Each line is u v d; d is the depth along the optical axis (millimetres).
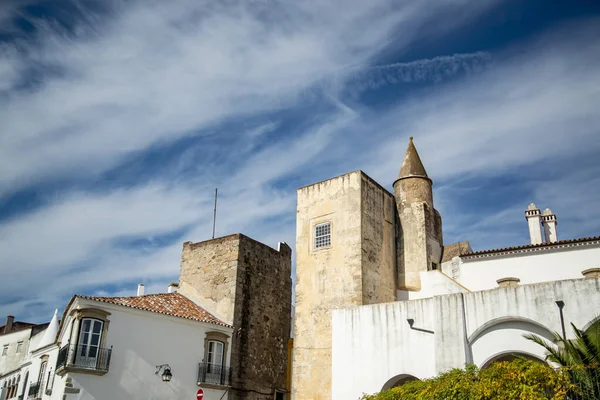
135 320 27812
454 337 21172
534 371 16062
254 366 33219
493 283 28375
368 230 29562
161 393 27766
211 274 34781
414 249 31234
